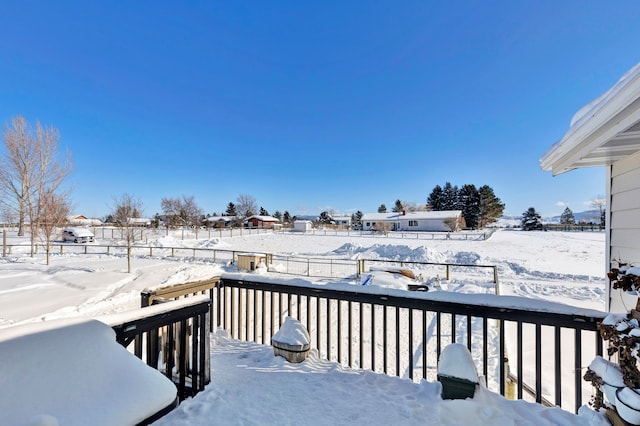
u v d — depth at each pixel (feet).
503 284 31.63
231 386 7.04
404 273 32.32
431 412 5.94
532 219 143.84
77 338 4.62
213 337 10.40
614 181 8.90
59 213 45.88
